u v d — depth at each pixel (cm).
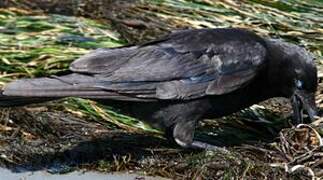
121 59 1352
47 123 1437
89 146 1393
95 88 1329
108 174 1345
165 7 1708
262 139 1445
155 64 1356
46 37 1611
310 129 1400
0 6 1711
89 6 1712
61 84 1317
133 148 1393
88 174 1343
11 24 1645
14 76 1525
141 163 1363
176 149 1389
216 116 1391
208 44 1379
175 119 1369
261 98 1410
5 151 1377
